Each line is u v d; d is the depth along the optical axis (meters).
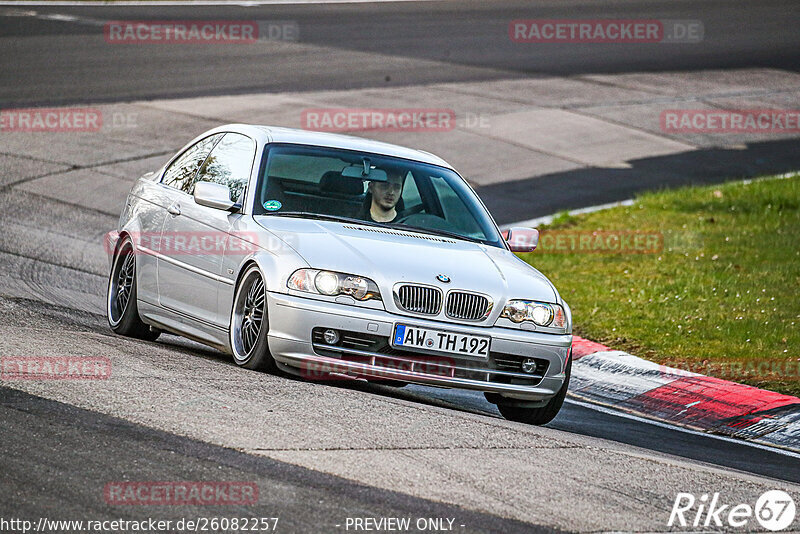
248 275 26.52
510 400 27.91
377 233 27.52
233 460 18.42
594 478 20.06
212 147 31.47
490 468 19.77
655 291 43.31
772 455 27.11
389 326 25.06
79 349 25.83
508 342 25.88
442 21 125.75
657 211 59.50
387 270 25.53
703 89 97.44
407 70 96.75
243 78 88.75
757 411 30.34
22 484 16.64
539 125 81.00
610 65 105.38
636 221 57.12
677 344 36.69
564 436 23.81
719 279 44.97
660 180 69.44
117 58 92.88
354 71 94.88
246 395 22.72
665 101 92.12
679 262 48.41
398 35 114.88
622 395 32.97
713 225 56.09
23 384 21.70
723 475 21.81
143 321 31.77
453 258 27.00
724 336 37.38
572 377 34.69
